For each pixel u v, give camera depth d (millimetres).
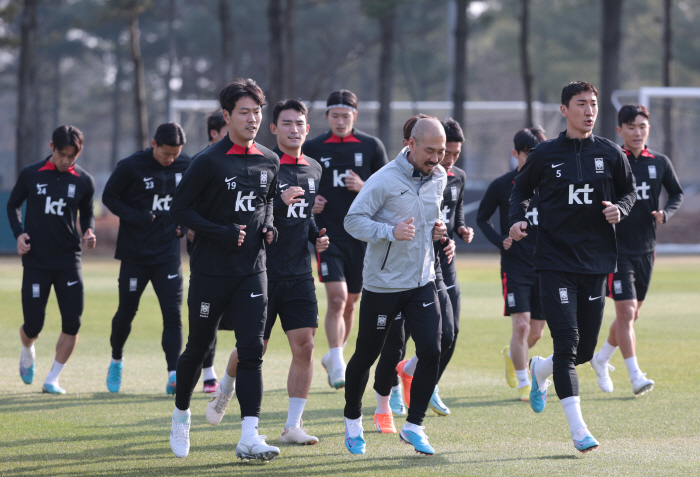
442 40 178250
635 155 24812
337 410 21453
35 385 24688
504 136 119812
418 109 111938
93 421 19922
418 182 16828
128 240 23938
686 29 168125
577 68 175000
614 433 18641
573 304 17406
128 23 99000
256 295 16422
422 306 16875
